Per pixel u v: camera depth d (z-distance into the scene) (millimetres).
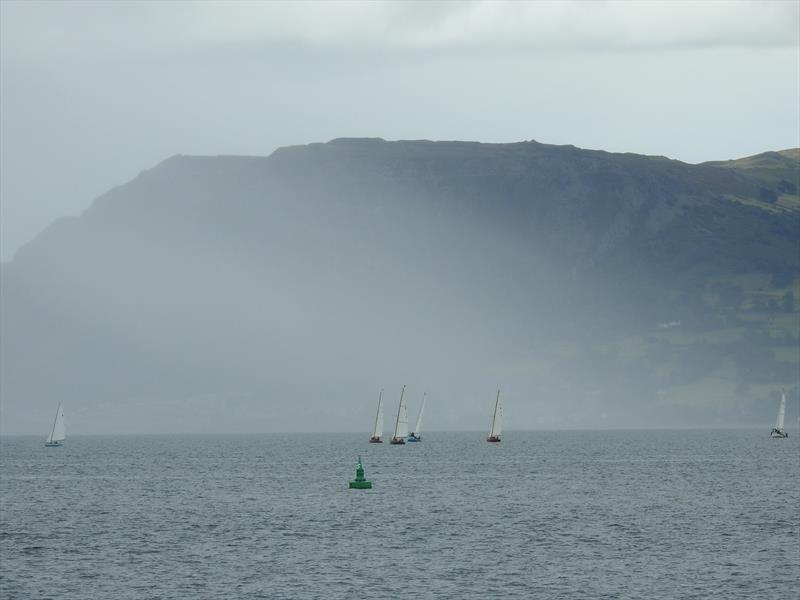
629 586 196125
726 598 186625
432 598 187125
